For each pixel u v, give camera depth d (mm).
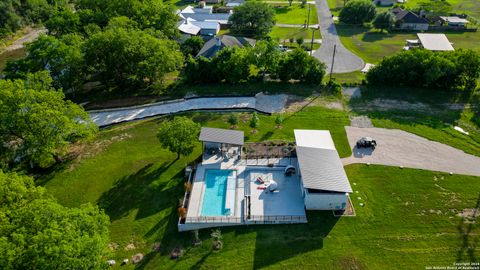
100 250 33531
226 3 148500
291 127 63062
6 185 37312
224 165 53406
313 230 42844
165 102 73250
